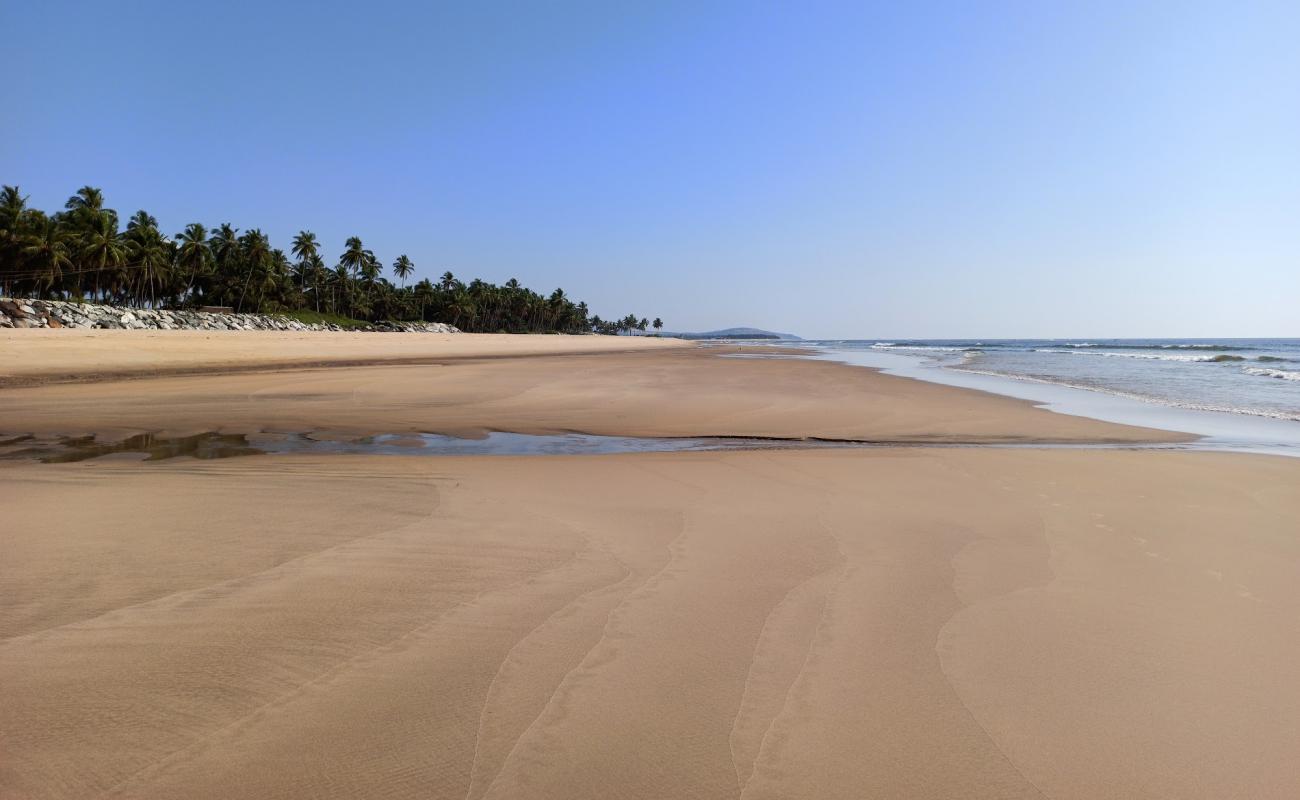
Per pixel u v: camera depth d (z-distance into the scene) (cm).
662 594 427
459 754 258
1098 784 254
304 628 361
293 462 917
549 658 336
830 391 2084
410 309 12988
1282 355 5941
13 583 414
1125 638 377
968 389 2217
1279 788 253
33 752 250
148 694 292
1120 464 916
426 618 379
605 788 242
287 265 9981
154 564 454
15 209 6031
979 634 379
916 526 603
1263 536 582
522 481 778
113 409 1547
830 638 369
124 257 6762
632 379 2527
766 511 651
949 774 257
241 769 244
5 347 2912
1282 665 347
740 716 290
